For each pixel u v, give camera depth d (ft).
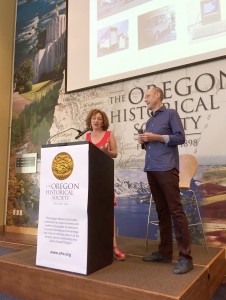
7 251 10.85
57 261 6.32
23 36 17.16
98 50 13.41
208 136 10.44
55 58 15.48
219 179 10.08
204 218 10.19
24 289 6.56
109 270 6.39
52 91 15.29
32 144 15.65
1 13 16.83
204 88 10.71
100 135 8.68
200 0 10.93
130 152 12.17
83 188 6.13
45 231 6.56
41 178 6.74
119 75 12.57
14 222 15.62
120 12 12.98
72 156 6.32
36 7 16.87
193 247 9.36
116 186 12.28
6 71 16.96
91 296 5.67
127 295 5.30
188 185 9.29
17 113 16.60
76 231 6.16
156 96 7.43
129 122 12.35
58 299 6.05
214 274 7.34
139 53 12.12
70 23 14.56
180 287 5.31
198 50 10.71
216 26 10.48
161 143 6.91
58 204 6.43
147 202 11.51
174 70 11.38
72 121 14.21
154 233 11.14
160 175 6.75
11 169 16.28
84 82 13.64
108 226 6.91
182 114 11.03
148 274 6.09
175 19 11.40
